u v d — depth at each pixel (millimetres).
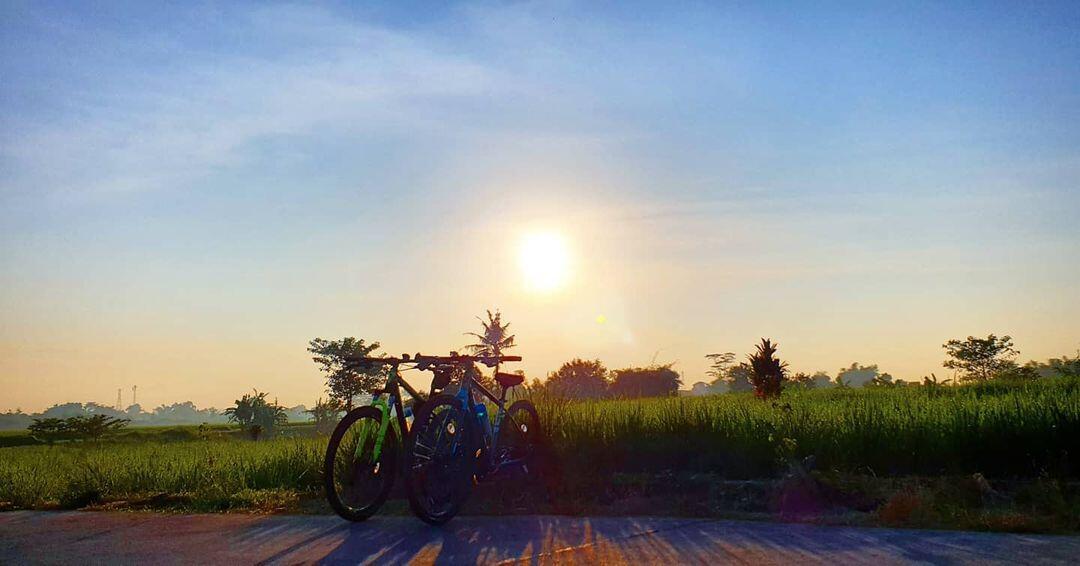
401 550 6031
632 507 7285
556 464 8352
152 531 7062
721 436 9078
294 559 5875
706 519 6723
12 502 9391
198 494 8906
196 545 6426
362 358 7457
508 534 6406
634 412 10281
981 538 5750
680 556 5527
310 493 8680
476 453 7469
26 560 6121
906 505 6516
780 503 7172
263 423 31469
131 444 20422
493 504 7691
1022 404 9125
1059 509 6477
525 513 7293
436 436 7148
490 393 8117
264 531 6871
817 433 8875
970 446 8242
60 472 11445
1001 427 8289
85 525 7504
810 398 16688
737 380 40438
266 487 9641
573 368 16375
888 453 8391
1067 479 7598
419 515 6812
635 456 8914
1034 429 8203
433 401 7098
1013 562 5125
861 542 5730
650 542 5949
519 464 8109
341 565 5676
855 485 7457
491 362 7742
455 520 7086
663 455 8859
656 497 7652
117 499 9211
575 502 7609
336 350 32938
